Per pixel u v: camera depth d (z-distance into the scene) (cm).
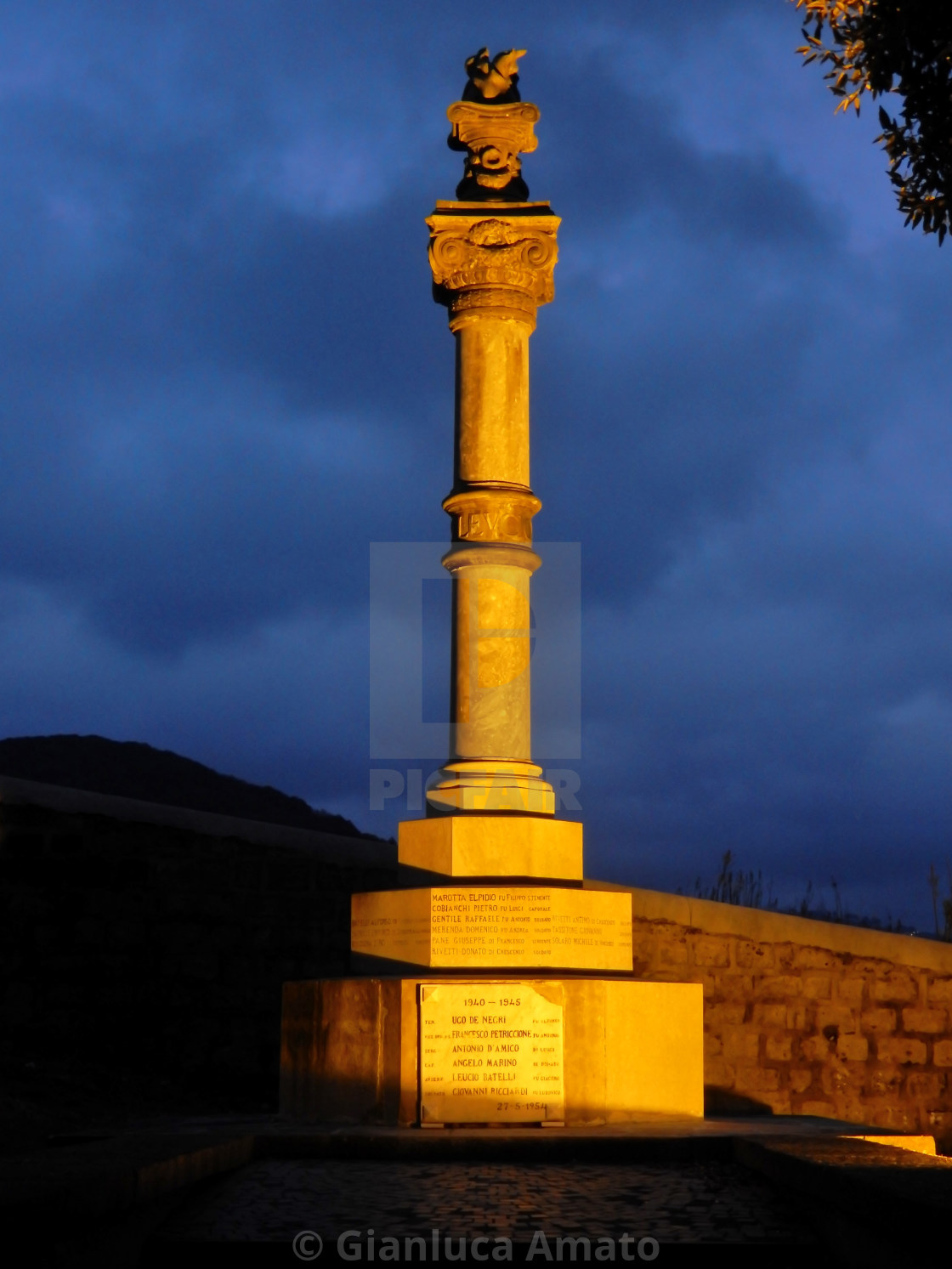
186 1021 1347
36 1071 1253
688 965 1446
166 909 1359
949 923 2192
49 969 1320
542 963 899
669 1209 647
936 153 651
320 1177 718
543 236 1020
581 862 960
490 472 997
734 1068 1439
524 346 1020
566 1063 860
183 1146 676
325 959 1396
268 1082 1354
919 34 618
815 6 715
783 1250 589
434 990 862
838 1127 891
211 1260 589
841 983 1471
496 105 1066
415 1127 845
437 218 1020
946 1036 1480
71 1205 503
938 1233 453
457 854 928
